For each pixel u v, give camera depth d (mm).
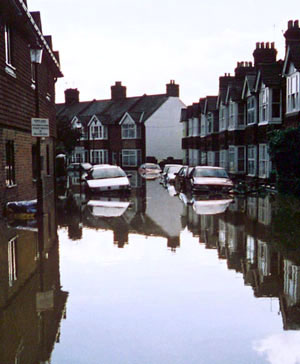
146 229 12922
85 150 69750
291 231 12250
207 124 44281
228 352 5059
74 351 5094
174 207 18500
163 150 65625
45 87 23016
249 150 32500
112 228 13102
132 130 64750
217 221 14312
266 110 29016
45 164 23547
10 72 15617
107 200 21828
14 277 7980
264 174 29438
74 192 26781
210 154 42781
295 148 22234
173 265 8828
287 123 26016
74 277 7996
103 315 6188
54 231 12477
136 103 69312
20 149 17656
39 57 14672
